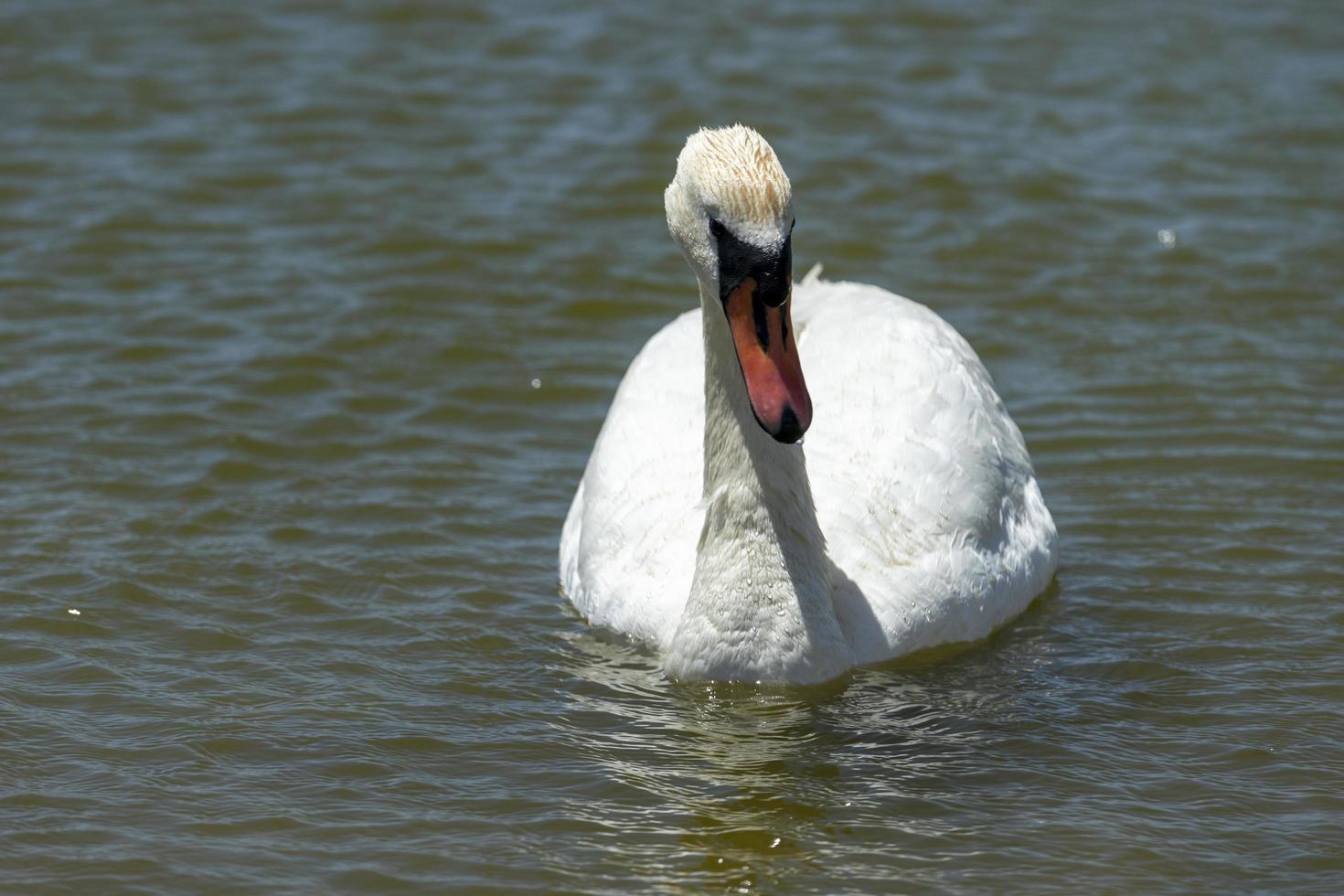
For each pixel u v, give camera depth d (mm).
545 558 14398
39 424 16219
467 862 10250
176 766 11250
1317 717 11867
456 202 21141
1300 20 26531
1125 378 17344
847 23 26281
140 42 25422
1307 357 17703
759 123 23031
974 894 9930
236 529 14617
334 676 12477
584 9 26781
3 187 21188
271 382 17234
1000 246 20156
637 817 10727
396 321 18516
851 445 13117
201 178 21609
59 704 11977
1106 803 10875
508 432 16578
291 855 10312
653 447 13445
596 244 20312
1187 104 23672
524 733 11719
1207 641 12977
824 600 12125
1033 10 26828
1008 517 13391
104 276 19312
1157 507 15016
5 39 25250
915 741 11633
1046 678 12508
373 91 24000
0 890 9922
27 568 13820
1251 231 20391
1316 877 10094
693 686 12242
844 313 14047
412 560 14211
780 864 10227
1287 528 14609
